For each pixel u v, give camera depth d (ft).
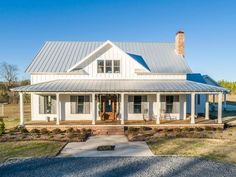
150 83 85.66
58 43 106.83
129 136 67.21
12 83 239.09
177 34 101.45
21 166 43.73
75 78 89.51
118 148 55.77
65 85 82.38
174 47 107.04
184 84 84.79
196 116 94.79
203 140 62.39
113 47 89.15
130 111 88.74
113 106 88.48
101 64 89.35
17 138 65.05
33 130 73.92
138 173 39.55
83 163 45.16
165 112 89.25
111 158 48.24
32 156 49.73
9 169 42.22
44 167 43.09
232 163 44.32
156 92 78.28
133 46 106.42
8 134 70.64
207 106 90.94
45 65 91.66
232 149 53.72
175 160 46.42
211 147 55.47
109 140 64.49
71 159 47.83
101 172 40.16
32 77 89.20
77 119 88.22
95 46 105.40
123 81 88.43
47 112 88.53
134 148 55.52
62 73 88.99
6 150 54.13
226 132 71.97
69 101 88.17
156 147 55.93
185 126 77.77
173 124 77.77
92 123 77.87
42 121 85.76
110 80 89.10
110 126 75.61
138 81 88.79
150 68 91.81
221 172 39.73
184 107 89.56
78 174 39.40
